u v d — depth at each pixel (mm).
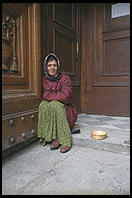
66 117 1702
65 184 1115
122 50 2914
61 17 2574
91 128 2172
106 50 3033
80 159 1486
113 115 3016
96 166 1361
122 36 2885
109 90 3023
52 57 1751
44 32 2166
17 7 1543
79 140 1790
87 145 1757
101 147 1697
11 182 1136
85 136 1839
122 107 2938
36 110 1744
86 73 3188
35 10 1729
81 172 1268
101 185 1106
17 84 1566
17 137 1459
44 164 1389
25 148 1720
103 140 1719
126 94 2896
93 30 3090
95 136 1736
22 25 1626
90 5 3074
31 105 1675
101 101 3098
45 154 1582
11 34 1514
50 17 2289
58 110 1624
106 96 3053
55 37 2436
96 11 3049
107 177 1200
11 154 1575
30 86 1739
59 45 2545
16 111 1475
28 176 1209
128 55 2873
